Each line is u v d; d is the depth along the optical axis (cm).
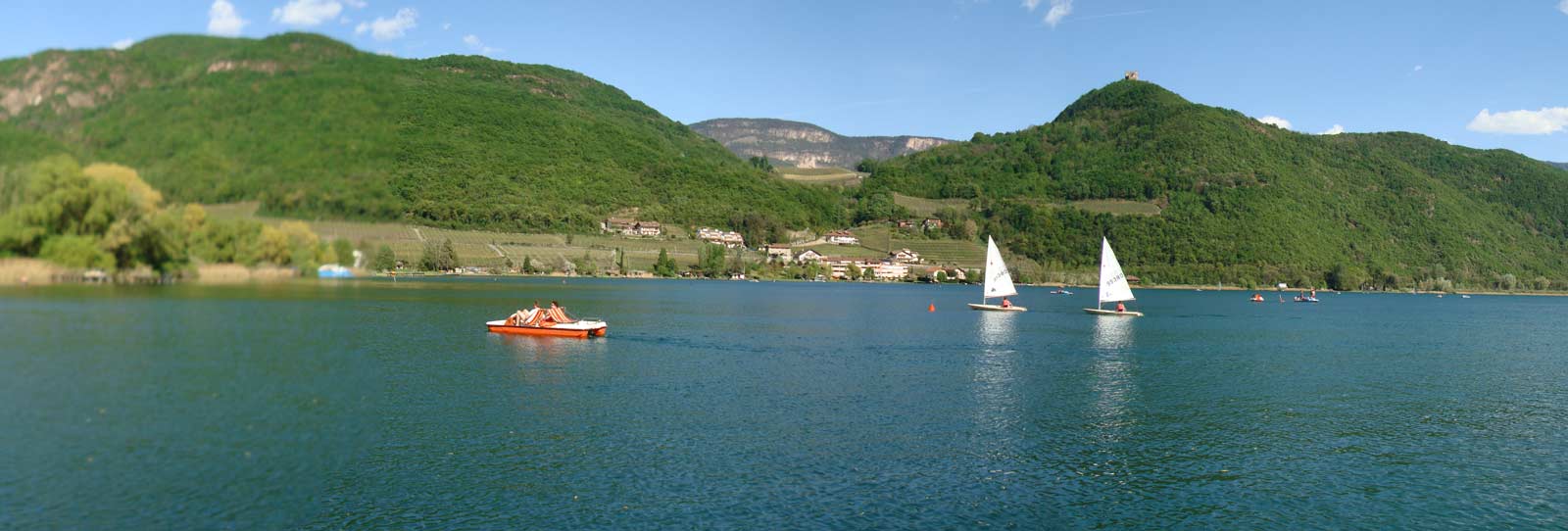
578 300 13838
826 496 2800
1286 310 16500
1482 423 4231
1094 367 6194
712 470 3031
